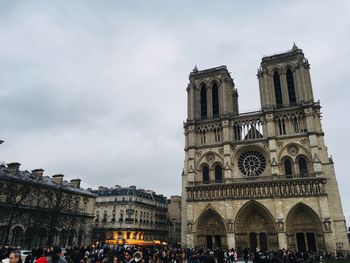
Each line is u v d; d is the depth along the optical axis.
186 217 92.88
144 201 126.56
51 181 91.75
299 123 90.12
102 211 119.81
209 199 89.56
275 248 79.69
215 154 96.31
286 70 98.62
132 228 112.50
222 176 93.75
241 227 84.69
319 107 89.44
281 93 97.06
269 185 84.31
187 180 95.00
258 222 85.00
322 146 85.19
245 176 91.69
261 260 47.28
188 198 92.25
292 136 88.81
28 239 73.50
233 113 104.38
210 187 90.56
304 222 79.69
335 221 76.62
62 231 85.25
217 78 106.69
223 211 86.88
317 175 81.00
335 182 80.12
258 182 85.44
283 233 78.38
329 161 82.94
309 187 80.25
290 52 99.12
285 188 82.50
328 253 70.81
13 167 79.81
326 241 73.88
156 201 138.50
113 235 111.81
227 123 97.50
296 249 77.44
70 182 100.81
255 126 96.25
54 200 80.12
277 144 90.12
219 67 107.75
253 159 92.44
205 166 97.56
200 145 99.50
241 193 86.62
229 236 83.00
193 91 107.75
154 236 128.62
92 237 96.50
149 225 126.31
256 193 85.00
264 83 98.38
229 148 94.06
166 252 40.00
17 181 70.56
